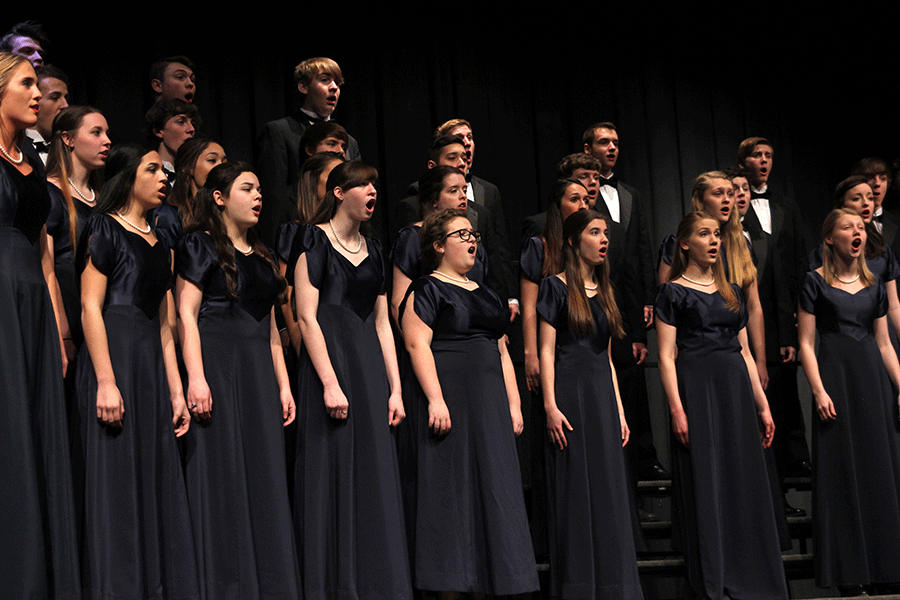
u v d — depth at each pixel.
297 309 7.42
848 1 14.92
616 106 14.28
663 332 8.91
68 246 7.11
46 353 6.31
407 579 7.11
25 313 6.19
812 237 14.83
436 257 8.09
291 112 12.49
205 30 12.09
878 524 9.03
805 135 14.98
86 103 11.48
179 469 6.71
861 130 15.02
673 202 14.29
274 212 9.62
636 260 10.70
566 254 8.68
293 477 7.62
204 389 6.83
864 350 9.32
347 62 12.91
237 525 6.79
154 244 6.99
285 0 12.57
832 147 14.99
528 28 13.98
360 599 7.05
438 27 13.45
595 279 8.80
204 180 8.15
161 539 6.54
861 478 9.15
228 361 7.01
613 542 8.13
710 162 14.55
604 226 8.66
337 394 7.19
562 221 9.05
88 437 6.46
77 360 6.74
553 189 9.16
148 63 11.77
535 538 9.00
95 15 11.59
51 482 6.16
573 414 8.36
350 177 7.54
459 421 7.69
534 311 9.27
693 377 8.75
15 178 6.30
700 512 8.48
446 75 13.43
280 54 12.45
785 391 10.95
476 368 7.78
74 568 6.13
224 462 6.86
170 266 7.12
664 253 10.29
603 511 8.19
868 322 9.44
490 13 13.80
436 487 7.60
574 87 14.12
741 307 8.97
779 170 14.81
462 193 8.64
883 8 14.90
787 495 11.62
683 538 8.70
